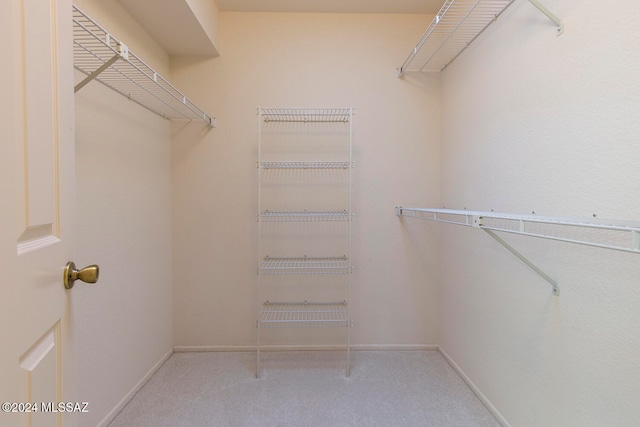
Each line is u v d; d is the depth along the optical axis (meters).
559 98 1.11
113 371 1.50
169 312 2.12
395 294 2.20
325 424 1.47
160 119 1.99
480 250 1.65
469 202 1.77
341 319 2.20
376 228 2.19
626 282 0.88
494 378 1.53
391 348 2.20
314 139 2.16
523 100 1.30
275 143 2.15
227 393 1.71
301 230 2.18
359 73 2.15
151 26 1.75
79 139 1.28
